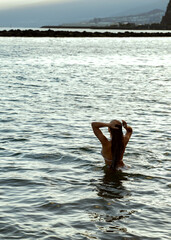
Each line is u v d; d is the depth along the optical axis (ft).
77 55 169.37
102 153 23.62
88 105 46.55
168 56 170.71
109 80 76.38
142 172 22.16
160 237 13.93
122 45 291.17
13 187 19.17
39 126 34.06
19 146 27.32
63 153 25.67
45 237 13.75
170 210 16.61
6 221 15.08
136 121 37.37
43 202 17.20
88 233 14.15
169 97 54.39
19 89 60.08
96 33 547.90
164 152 26.48
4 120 36.40
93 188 19.30
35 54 169.78
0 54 163.22
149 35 584.81
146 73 93.04
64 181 20.27
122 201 17.58
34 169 22.25
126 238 13.79
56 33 495.82
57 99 50.80
